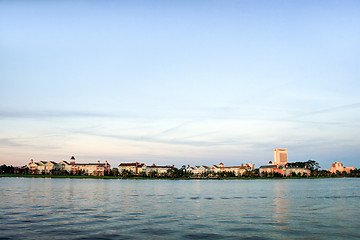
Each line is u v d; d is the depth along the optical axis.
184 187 153.88
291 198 89.81
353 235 39.03
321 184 195.50
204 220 49.03
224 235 38.53
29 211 56.88
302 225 45.25
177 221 47.94
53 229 40.91
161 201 78.75
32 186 138.75
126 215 53.56
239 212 58.50
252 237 37.69
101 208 62.91
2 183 167.62
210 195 100.56
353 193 110.81
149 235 38.09
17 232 38.94
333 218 51.69
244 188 146.38
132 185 170.00
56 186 142.00
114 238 36.50
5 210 57.84
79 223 45.34
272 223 46.72
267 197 93.12
